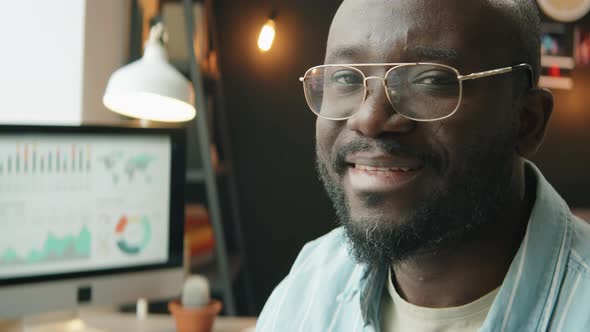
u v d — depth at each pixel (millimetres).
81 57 1772
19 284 1248
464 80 625
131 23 2152
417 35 632
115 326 1526
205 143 2115
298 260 970
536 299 654
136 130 1405
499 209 672
